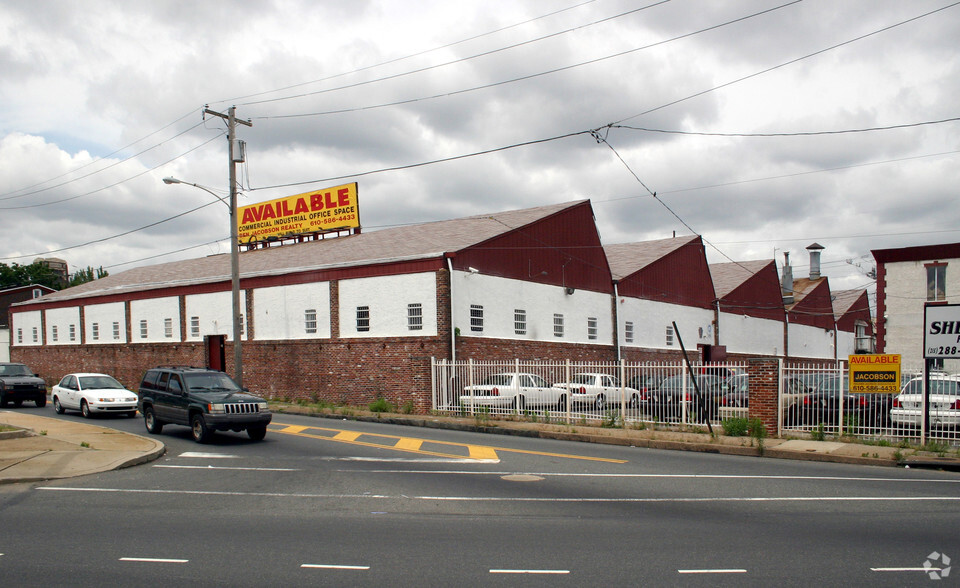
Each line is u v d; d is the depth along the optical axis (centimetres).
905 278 4091
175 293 3919
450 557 773
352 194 4097
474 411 2538
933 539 859
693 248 4597
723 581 689
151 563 754
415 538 860
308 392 3212
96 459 1485
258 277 3481
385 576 705
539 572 718
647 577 701
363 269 3058
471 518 975
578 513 1009
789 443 1795
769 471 1434
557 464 1501
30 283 8856
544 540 850
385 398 2920
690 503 1088
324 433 2097
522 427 2172
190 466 1476
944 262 3991
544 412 2420
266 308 3438
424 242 3219
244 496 1147
